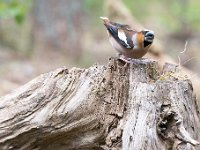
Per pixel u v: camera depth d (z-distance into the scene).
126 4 39.50
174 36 33.56
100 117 10.33
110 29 11.73
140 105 10.12
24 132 10.02
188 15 37.19
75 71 10.69
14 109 10.16
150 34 11.27
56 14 27.53
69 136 10.29
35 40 28.03
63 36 27.53
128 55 11.55
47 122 10.06
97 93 10.43
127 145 9.70
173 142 9.65
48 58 26.97
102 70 10.71
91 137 10.32
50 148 10.38
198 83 15.93
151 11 38.50
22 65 24.42
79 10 27.97
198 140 10.05
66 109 10.16
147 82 10.73
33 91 10.40
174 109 9.93
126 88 10.53
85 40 31.81
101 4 37.00
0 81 21.05
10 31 29.73
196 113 10.51
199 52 29.77
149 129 9.72
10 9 18.61
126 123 10.05
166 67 11.45
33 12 28.02
